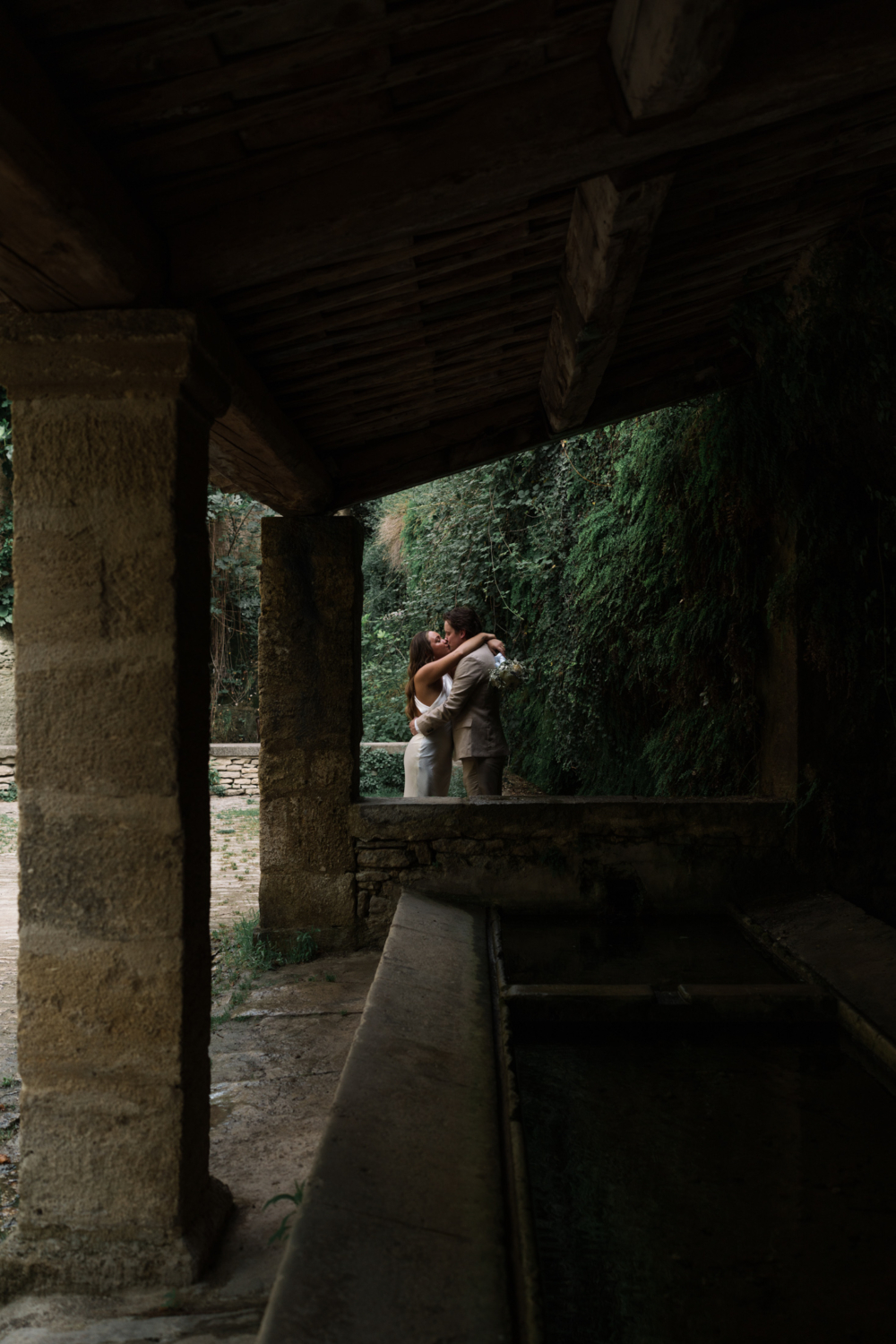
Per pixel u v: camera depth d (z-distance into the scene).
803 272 3.91
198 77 1.74
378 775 12.66
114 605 2.19
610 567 6.23
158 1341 1.91
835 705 4.79
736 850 4.95
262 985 4.57
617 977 3.80
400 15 1.70
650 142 2.10
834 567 4.60
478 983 3.75
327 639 5.15
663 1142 2.47
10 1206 2.76
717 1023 3.37
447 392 4.29
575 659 7.36
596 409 4.67
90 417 2.20
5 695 13.60
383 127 2.07
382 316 3.13
